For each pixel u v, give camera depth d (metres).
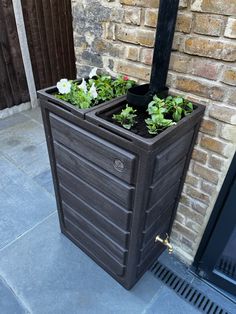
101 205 1.20
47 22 2.92
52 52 3.12
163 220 1.35
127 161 0.91
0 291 1.40
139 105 1.05
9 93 2.92
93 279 1.48
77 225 1.50
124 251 1.26
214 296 1.42
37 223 1.78
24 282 1.45
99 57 1.30
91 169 1.11
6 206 1.89
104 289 1.43
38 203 1.92
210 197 1.25
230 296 1.42
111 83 1.22
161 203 1.19
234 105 0.99
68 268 1.52
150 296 1.41
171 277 1.50
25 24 2.75
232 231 1.25
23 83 2.99
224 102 1.01
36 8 2.77
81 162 1.14
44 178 2.15
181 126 0.94
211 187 1.22
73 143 1.12
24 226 1.75
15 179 2.13
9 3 2.54
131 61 1.19
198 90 1.05
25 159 2.36
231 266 1.42
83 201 1.32
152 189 1.01
